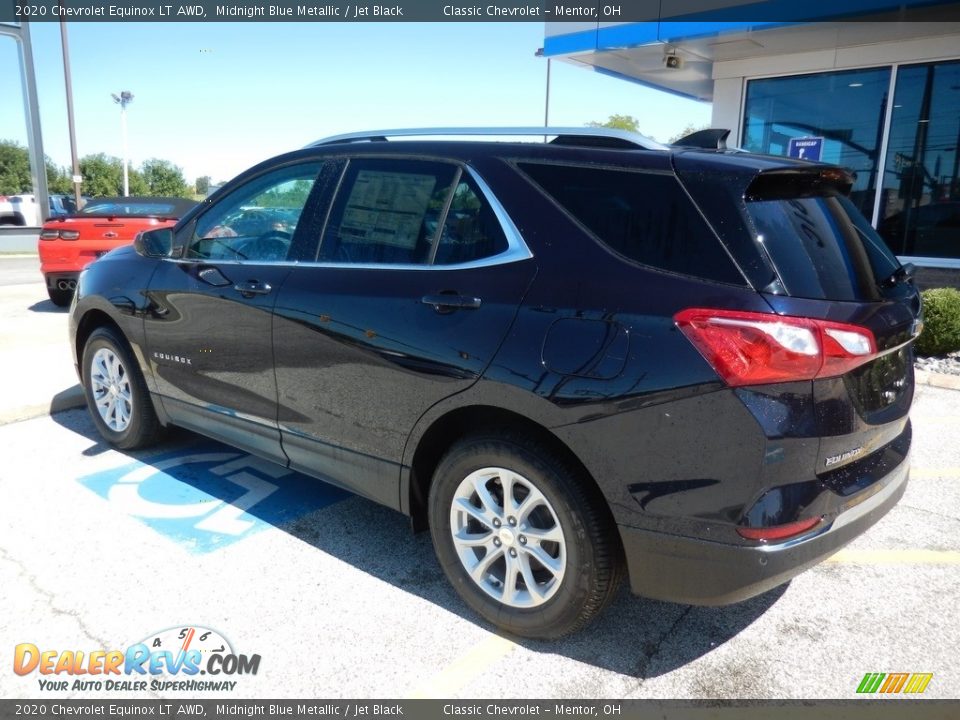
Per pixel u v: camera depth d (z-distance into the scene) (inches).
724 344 89.0
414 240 121.6
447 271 115.0
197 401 157.9
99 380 185.6
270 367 137.9
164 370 163.5
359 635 113.0
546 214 108.2
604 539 101.0
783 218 97.8
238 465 177.5
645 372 93.2
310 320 128.6
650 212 100.0
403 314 116.5
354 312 122.5
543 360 100.6
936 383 259.0
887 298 102.9
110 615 116.3
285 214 143.1
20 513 149.8
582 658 108.9
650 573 97.8
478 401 106.9
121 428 182.7
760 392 88.7
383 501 125.5
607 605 105.7
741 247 92.7
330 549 138.7
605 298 98.3
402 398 116.7
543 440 104.5
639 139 108.0
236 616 117.0
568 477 101.1
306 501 159.0
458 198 118.1
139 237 176.2
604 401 95.6
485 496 111.3
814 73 366.0
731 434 89.3
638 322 94.9
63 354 275.0
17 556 132.7
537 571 113.4
